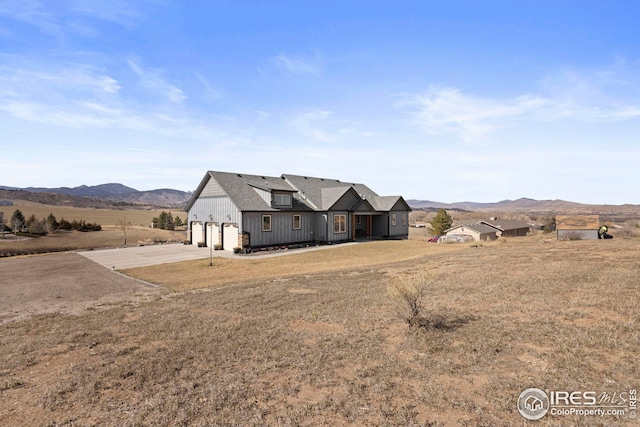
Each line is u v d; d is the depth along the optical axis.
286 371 5.63
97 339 7.65
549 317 7.29
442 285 11.20
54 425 4.32
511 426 3.86
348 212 34.03
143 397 4.96
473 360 5.54
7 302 12.57
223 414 4.42
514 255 17.77
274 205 29.06
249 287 13.40
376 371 5.39
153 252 27.95
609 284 9.61
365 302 9.88
